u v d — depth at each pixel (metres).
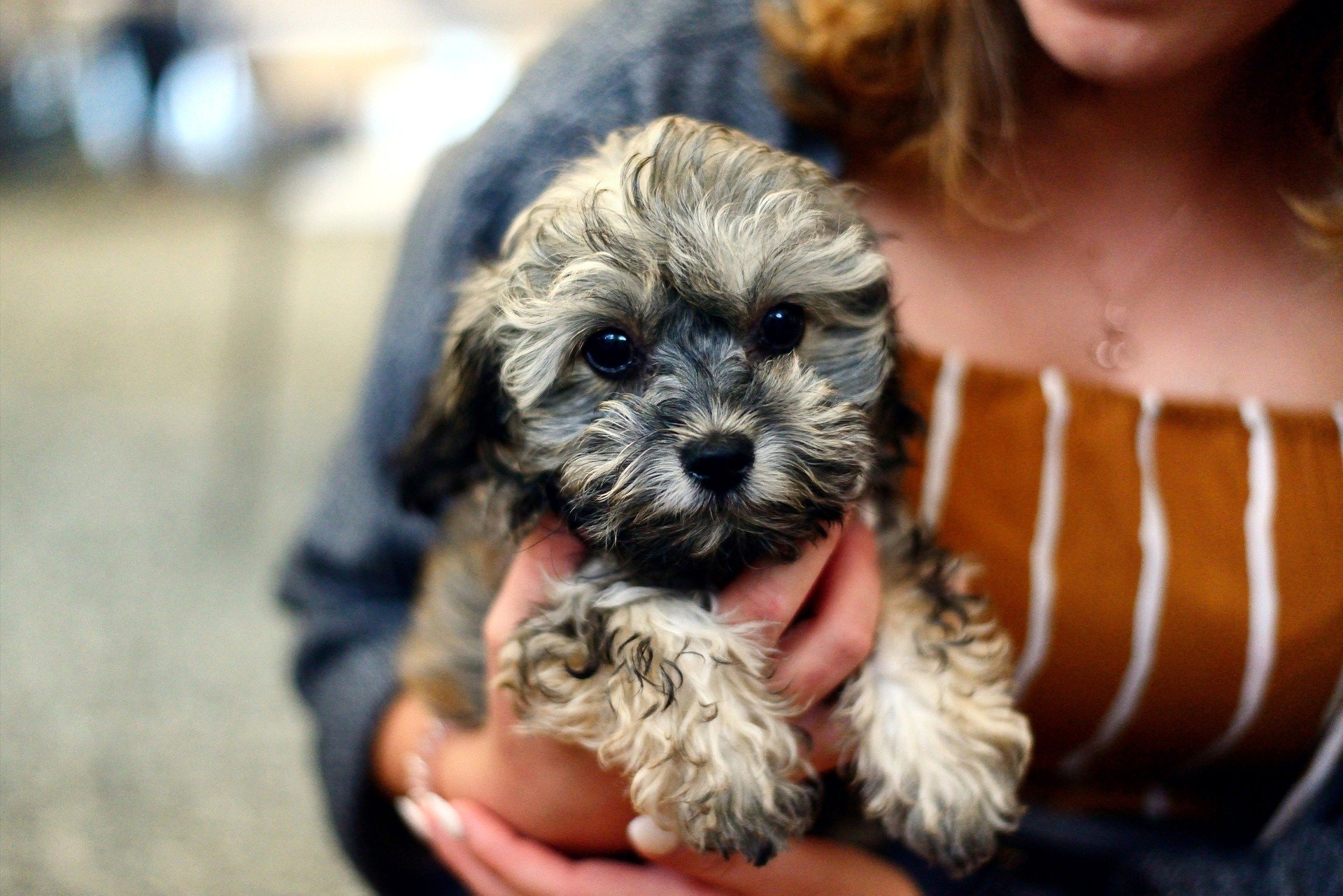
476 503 1.36
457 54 4.01
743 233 1.07
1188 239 1.36
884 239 1.26
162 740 2.43
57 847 2.08
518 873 1.18
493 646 1.17
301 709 2.54
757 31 1.42
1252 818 1.38
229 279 5.82
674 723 1.04
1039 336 1.37
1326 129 1.30
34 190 7.79
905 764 1.11
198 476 3.70
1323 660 1.25
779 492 1.04
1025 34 1.34
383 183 4.09
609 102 1.38
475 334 1.23
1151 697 1.28
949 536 1.29
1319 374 1.33
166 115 7.38
